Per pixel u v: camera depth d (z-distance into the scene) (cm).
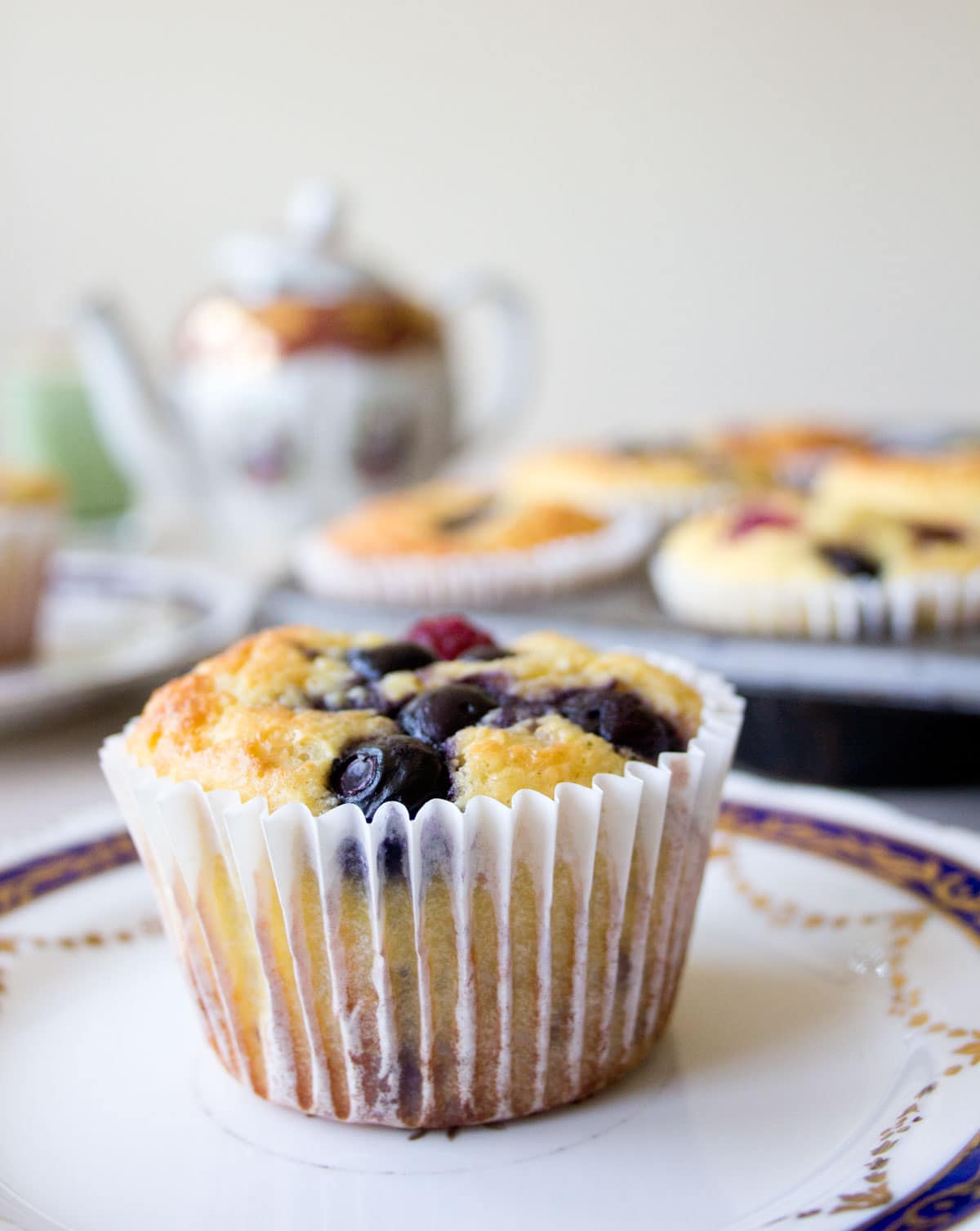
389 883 25
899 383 91
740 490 64
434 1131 26
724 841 32
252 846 25
